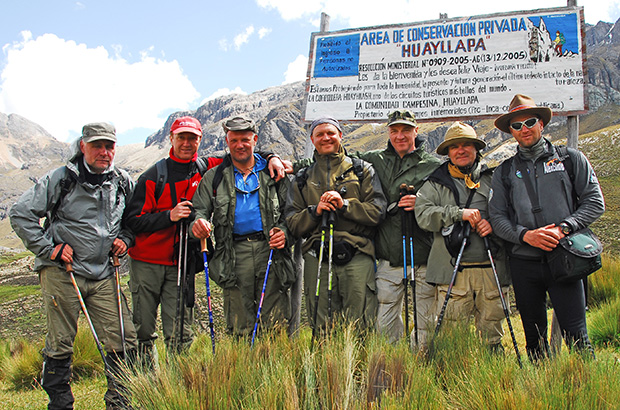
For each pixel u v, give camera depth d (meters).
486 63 5.81
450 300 4.70
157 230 4.82
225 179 4.98
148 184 4.90
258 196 4.99
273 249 4.86
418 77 6.07
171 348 4.70
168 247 4.94
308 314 4.94
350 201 4.71
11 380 6.61
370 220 4.73
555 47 5.59
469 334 4.22
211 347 4.48
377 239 5.18
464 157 4.69
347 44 6.41
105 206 4.51
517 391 3.20
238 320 4.90
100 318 4.51
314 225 4.84
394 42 6.21
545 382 3.28
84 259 4.38
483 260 4.57
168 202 4.98
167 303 5.00
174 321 4.87
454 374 3.77
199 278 12.32
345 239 4.75
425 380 3.49
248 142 4.91
